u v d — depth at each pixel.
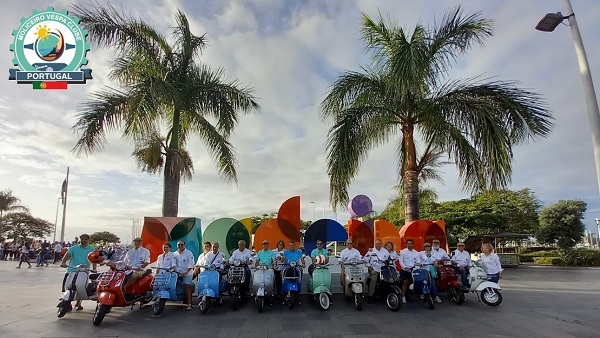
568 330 6.44
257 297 8.07
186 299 8.67
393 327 6.68
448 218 23.66
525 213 30.83
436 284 9.08
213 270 8.26
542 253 26.89
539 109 10.23
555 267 22.42
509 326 6.72
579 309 8.20
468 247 19.52
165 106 12.02
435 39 11.07
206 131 13.22
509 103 10.23
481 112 10.13
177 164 12.03
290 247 9.26
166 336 6.17
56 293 10.55
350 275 8.51
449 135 11.05
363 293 8.67
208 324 6.96
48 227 52.22
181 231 11.04
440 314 7.75
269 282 8.30
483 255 9.41
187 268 8.30
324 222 11.20
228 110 11.95
